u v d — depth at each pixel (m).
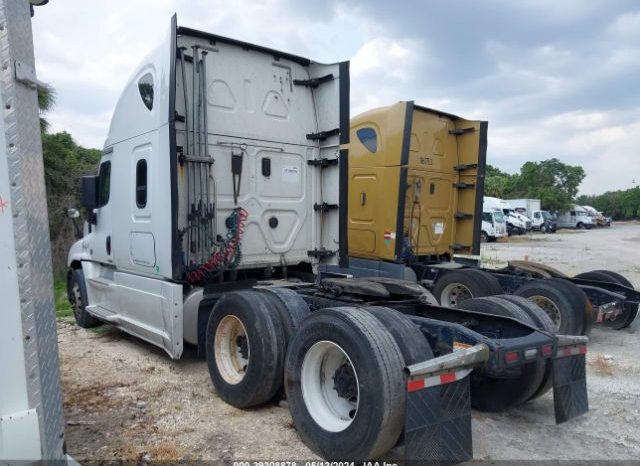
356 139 8.64
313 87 6.35
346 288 4.53
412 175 8.52
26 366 2.12
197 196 5.29
